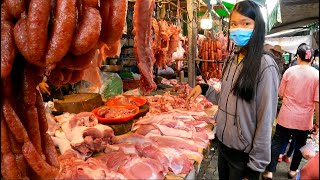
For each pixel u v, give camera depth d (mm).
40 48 1115
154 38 4395
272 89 2543
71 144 2373
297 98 4547
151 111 3705
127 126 3010
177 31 5348
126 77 6102
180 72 7051
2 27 1131
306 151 4465
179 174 2207
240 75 2658
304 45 4684
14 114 1178
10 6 1119
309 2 6492
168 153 2396
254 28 2553
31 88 1273
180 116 3484
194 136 2936
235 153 2938
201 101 4473
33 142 1291
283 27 12516
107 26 1436
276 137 4824
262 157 2635
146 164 2141
